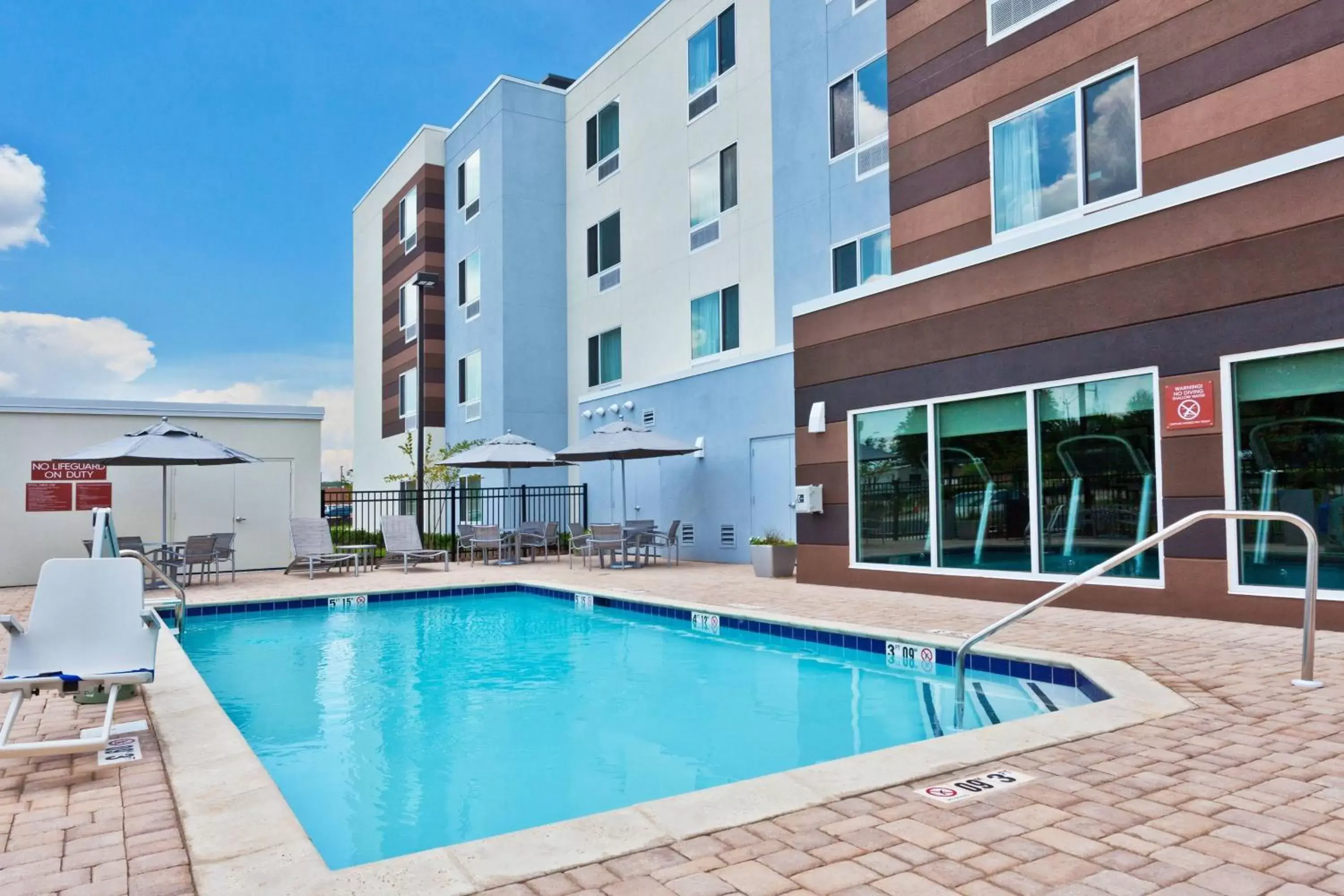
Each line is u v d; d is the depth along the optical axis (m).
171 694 5.45
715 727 5.70
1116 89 8.86
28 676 4.19
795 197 15.70
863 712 5.97
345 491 17.45
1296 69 7.50
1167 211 7.63
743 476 15.01
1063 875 2.62
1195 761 3.69
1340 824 2.99
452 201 25.94
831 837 2.93
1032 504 8.73
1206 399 7.32
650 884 2.59
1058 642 6.56
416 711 6.25
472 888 2.57
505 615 10.95
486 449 16.59
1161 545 7.64
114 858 2.91
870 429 10.55
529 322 22.67
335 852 3.76
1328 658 5.75
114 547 5.69
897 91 11.28
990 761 3.72
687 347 18.50
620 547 14.99
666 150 19.23
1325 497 6.61
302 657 8.36
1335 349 6.55
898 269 11.23
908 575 10.02
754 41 16.73
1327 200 6.60
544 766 4.95
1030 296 8.77
